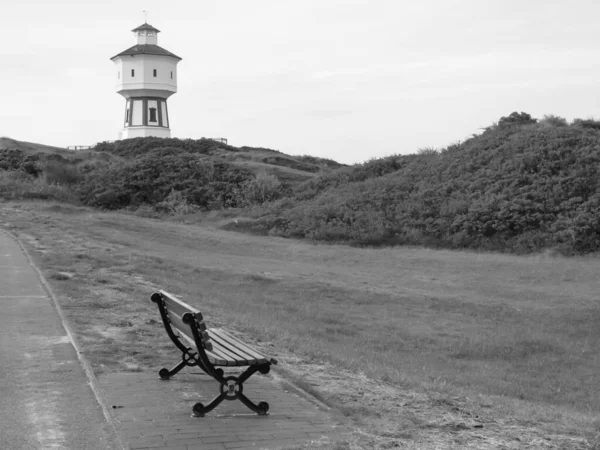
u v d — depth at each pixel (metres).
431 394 8.02
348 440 5.80
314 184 41.47
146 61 67.25
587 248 25.34
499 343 14.84
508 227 27.86
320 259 26.17
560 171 30.84
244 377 6.41
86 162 54.00
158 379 7.40
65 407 6.41
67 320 9.91
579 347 14.95
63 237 22.14
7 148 57.44
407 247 28.16
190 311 6.16
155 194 43.00
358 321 16.14
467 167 34.47
